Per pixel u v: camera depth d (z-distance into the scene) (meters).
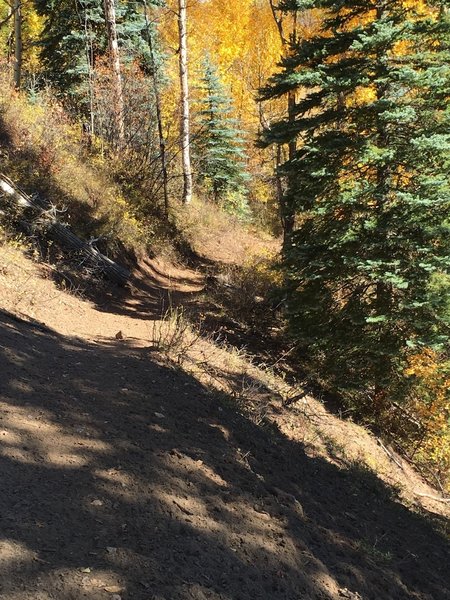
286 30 18.19
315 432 7.35
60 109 15.09
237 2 25.92
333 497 4.70
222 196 27.86
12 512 2.47
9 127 12.28
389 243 8.68
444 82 8.15
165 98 22.73
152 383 5.11
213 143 26.64
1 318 5.84
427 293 8.32
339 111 9.14
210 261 18.41
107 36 18.30
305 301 9.80
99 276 10.84
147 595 2.17
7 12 26.36
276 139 9.62
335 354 9.80
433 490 8.76
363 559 3.49
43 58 21.09
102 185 14.04
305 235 9.86
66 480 2.90
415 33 8.22
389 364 9.45
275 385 8.51
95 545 2.41
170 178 20.14
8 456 2.97
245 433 4.95
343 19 9.55
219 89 26.33
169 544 2.60
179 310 10.88
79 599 2.04
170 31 27.22
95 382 4.68
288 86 9.49
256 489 3.65
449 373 9.36
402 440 9.89
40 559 2.19
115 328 8.20
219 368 7.41
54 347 5.62
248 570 2.66
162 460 3.47
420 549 4.44
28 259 9.11
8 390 3.86
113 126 17.70
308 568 2.96
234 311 11.73
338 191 9.37
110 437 3.59
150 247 14.98
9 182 9.91
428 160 8.54
